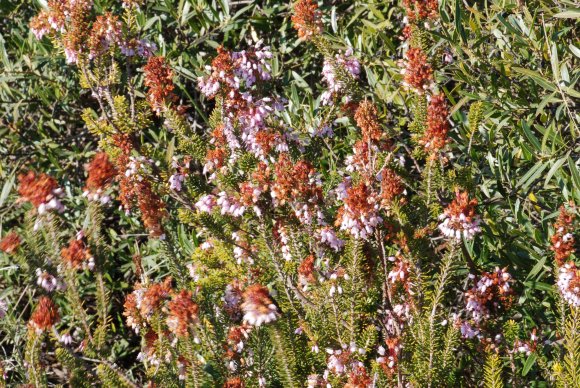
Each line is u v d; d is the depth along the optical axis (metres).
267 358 1.34
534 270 1.40
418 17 1.46
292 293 1.37
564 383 1.30
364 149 1.38
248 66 1.43
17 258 1.28
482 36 1.50
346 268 1.36
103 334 1.29
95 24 1.50
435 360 1.32
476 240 1.49
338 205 1.42
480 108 1.40
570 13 1.41
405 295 1.36
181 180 1.44
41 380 1.28
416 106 1.41
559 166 1.38
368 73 1.57
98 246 1.29
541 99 1.47
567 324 1.31
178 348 1.32
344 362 1.31
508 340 1.35
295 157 1.44
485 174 1.49
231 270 1.41
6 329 1.40
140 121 1.50
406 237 1.34
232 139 1.42
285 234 1.37
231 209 1.36
